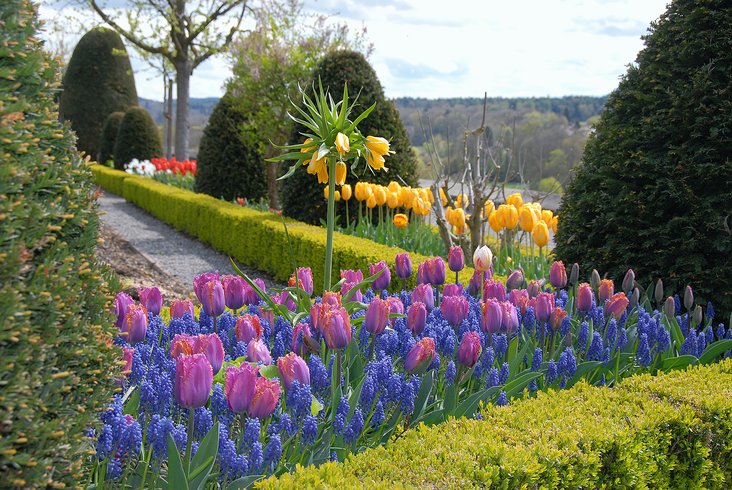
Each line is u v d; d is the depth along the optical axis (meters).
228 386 2.22
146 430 2.40
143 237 13.16
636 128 4.59
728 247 4.21
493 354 3.17
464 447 2.46
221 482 2.31
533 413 2.83
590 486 2.58
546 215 6.45
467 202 7.32
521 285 4.39
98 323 2.05
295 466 2.38
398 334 3.25
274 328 3.44
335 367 2.82
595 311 3.81
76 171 2.06
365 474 2.27
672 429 2.97
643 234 4.41
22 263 1.74
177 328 3.22
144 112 23.16
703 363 3.87
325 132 3.36
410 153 9.81
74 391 1.94
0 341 1.66
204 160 14.62
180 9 21.09
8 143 1.78
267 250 9.53
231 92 13.95
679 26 4.49
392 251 7.09
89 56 26.27
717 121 4.26
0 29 1.87
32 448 1.73
